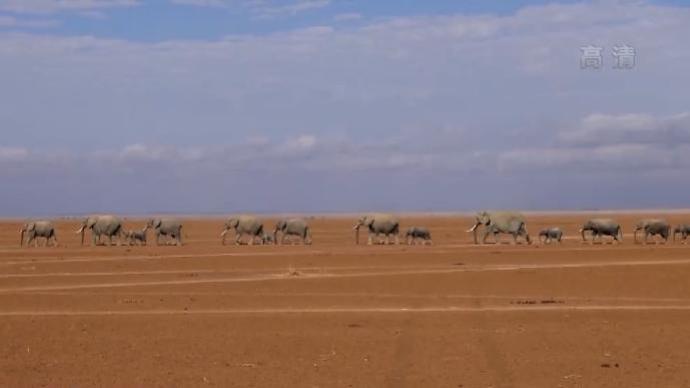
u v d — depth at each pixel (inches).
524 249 2539.4
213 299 1581.0
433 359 960.9
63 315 1339.8
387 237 3287.4
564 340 1079.6
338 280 1843.0
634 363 937.5
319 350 1023.0
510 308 1417.3
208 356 993.5
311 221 5620.1
